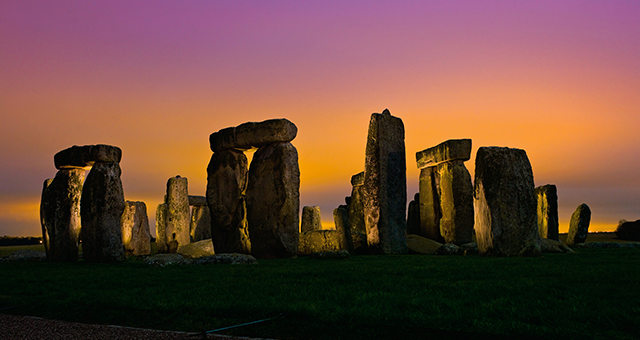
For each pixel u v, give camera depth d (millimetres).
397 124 16656
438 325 3949
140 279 7852
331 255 12547
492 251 12297
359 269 8797
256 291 6016
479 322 3955
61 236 14930
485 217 12633
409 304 4820
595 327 3807
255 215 14664
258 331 4062
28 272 9938
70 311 5129
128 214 20453
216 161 16469
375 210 15609
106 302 5371
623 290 5477
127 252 20156
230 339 3826
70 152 14875
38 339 3977
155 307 5000
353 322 4117
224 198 16078
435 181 20578
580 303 4707
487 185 12547
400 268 8859
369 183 16016
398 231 15859
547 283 6168
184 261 11328
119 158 14664
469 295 5344
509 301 4879
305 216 26734
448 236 19078
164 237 23312
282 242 13906
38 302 5699
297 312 4496
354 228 24562
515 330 3719
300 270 8789
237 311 4711
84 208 14117
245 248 15656
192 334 3980
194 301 5262
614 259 10422
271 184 14492
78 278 8328
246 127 15352
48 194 15297
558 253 13766
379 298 5180
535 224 12289
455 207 18734
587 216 22672
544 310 4410
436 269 8516
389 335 3791
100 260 13664
